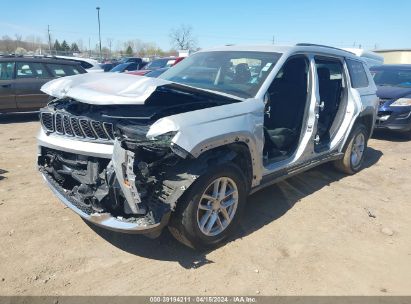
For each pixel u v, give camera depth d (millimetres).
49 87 3723
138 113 3184
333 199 4832
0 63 9227
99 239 3619
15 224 3824
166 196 3014
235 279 3127
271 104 4477
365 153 6680
